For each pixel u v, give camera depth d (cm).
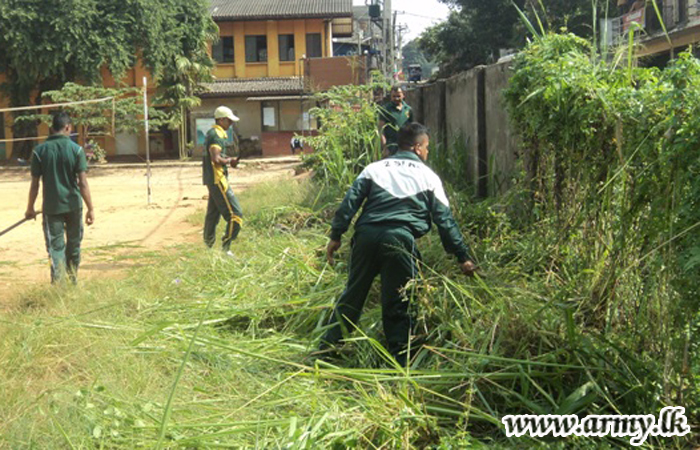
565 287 502
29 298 668
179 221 1342
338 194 1051
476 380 422
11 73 3650
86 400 389
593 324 472
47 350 498
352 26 4509
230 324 586
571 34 568
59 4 3366
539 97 555
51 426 369
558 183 564
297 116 4091
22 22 3312
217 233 977
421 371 432
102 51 3406
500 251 631
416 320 494
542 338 437
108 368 457
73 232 757
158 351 492
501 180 830
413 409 394
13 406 396
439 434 386
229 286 675
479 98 909
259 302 619
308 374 443
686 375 396
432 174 503
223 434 363
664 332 400
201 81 3903
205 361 486
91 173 3069
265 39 4238
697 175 370
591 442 376
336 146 1073
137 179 2758
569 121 516
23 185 2491
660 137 402
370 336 521
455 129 1053
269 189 1527
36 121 3675
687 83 381
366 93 1224
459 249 486
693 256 359
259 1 4362
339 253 733
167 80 3784
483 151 910
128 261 882
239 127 4103
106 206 1681
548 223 583
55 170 730
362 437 375
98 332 537
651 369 407
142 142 4075
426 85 1290
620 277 451
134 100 3616
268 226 979
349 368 473
